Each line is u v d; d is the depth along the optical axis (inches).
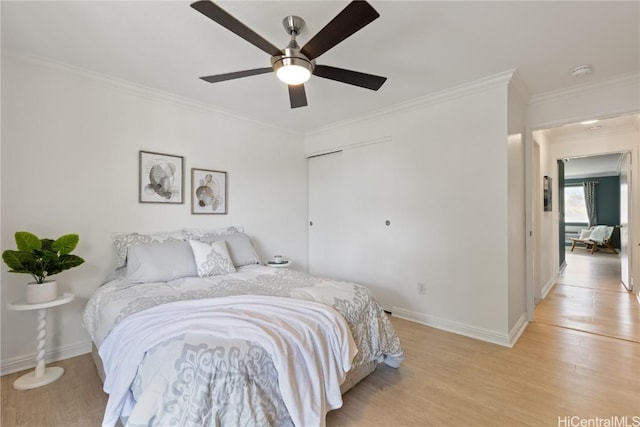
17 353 86.9
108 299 78.1
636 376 81.7
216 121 133.3
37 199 89.9
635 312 134.1
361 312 77.7
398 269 132.6
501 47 84.8
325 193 166.1
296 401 53.2
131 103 108.3
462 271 113.0
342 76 74.3
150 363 51.9
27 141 88.3
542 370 85.2
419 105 123.3
